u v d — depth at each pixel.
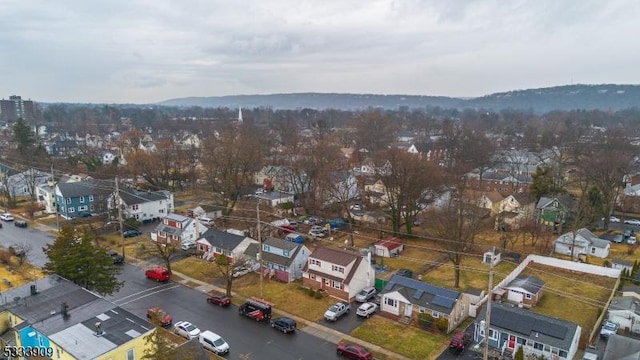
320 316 43.91
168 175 101.25
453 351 37.62
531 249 66.50
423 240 69.50
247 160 83.00
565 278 55.75
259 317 42.66
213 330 40.78
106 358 30.78
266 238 58.28
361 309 43.75
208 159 88.19
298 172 84.25
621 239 70.62
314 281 50.38
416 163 68.94
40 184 89.31
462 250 54.84
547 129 176.00
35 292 38.78
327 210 81.94
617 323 42.25
